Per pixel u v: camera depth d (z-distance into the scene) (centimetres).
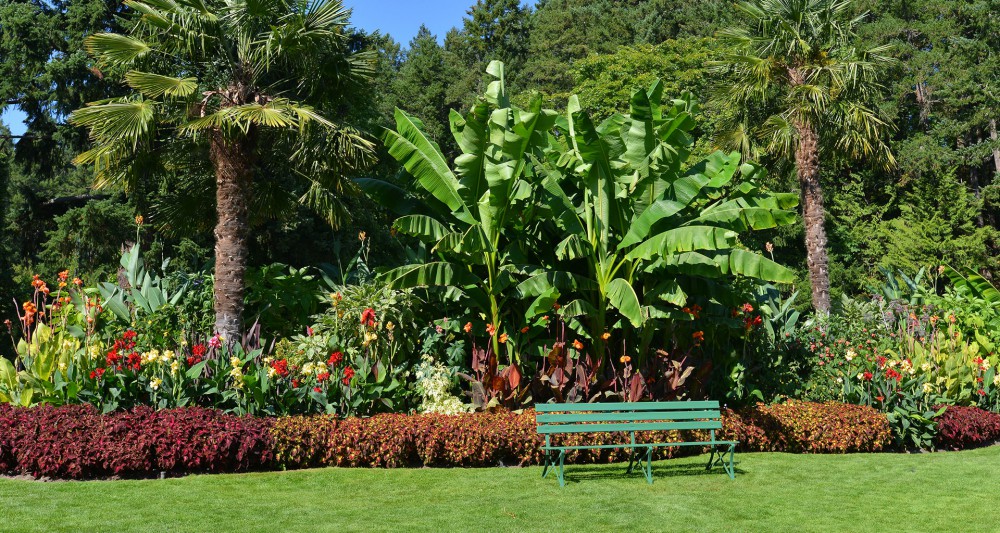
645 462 851
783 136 1642
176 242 2067
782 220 922
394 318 998
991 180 3238
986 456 950
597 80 3155
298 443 802
